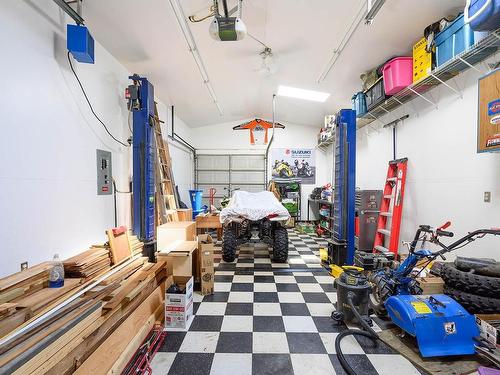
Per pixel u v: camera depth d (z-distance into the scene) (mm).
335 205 3826
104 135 3033
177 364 1829
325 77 4750
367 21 2656
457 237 2963
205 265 3002
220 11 2930
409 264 2350
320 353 1964
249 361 1871
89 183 2703
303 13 3012
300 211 8508
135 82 3115
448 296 2127
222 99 6285
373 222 4789
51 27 2135
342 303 2369
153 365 1815
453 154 3035
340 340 2070
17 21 1796
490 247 2543
